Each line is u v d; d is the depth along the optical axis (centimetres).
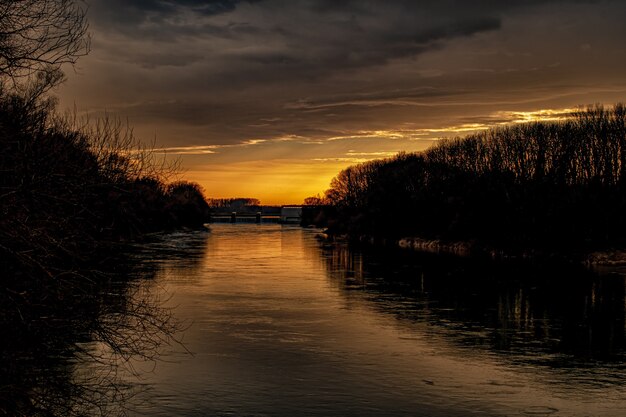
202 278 5675
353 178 17288
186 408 2152
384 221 12431
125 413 2080
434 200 11044
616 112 8994
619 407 2216
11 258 1408
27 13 1441
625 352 2972
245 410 2145
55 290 1470
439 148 12662
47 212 1477
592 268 6725
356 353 2917
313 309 4072
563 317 3834
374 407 2191
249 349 2964
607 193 8312
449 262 7494
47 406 1525
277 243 11706
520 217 8712
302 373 2588
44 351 1505
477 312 3997
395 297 4619
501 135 10512
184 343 3050
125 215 1808
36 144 1462
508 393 2358
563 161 8900
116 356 2655
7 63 1416
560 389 2411
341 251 9494
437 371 2638
